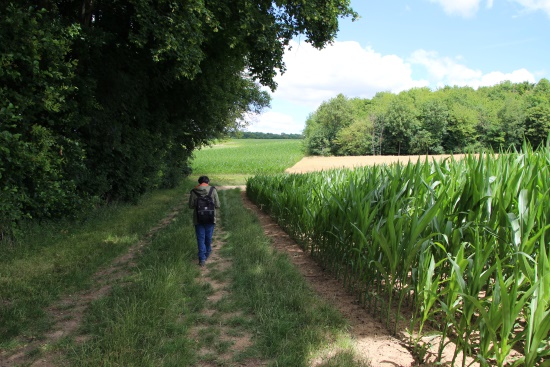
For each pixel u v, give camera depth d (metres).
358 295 4.42
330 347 3.12
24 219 6.80
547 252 2.86
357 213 4.42
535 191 3.12
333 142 84.44
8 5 5.77
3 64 5.38
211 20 8.28
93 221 8.84
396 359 2.96
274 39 10.00
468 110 75.06
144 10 7.40
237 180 34.81
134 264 5.71
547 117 66.06
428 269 3.05
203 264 5.74
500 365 2.24
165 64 11.53
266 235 8.30
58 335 3.43
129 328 3.26
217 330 3.47
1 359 3.00
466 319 2.48
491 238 2.66
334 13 11.06
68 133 8.29
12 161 5.50
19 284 4.49
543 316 2.03
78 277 4.88
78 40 7.93
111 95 10.46
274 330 3.39
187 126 19.61
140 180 13.13
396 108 78.94
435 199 3.70
